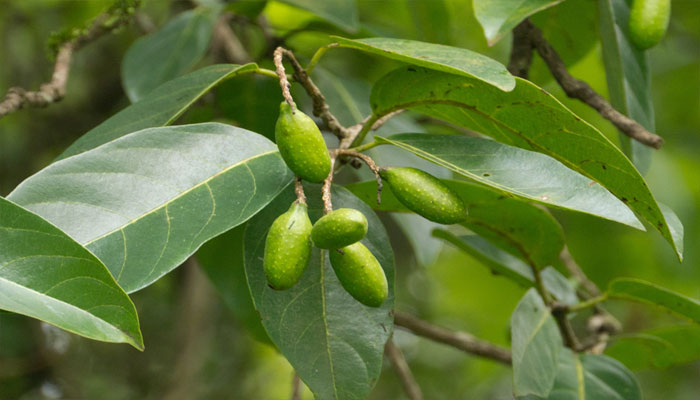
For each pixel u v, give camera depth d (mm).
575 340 911
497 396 2072
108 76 1647
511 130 783
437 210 748
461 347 999
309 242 729
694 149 1651
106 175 744
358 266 729
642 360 958
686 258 1508
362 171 943
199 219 745
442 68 739
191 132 767
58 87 884
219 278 921
